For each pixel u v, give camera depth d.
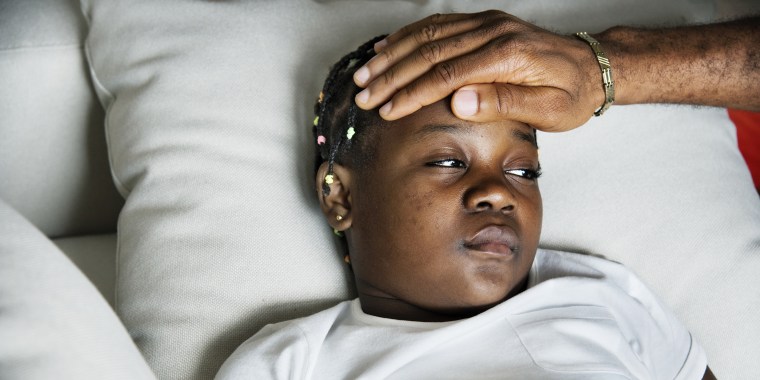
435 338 0.93
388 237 0.98
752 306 1.14
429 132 0.97
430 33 1.00
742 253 1.17
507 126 0.98
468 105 0.93
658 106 1.26
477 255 0.94
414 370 0.92
